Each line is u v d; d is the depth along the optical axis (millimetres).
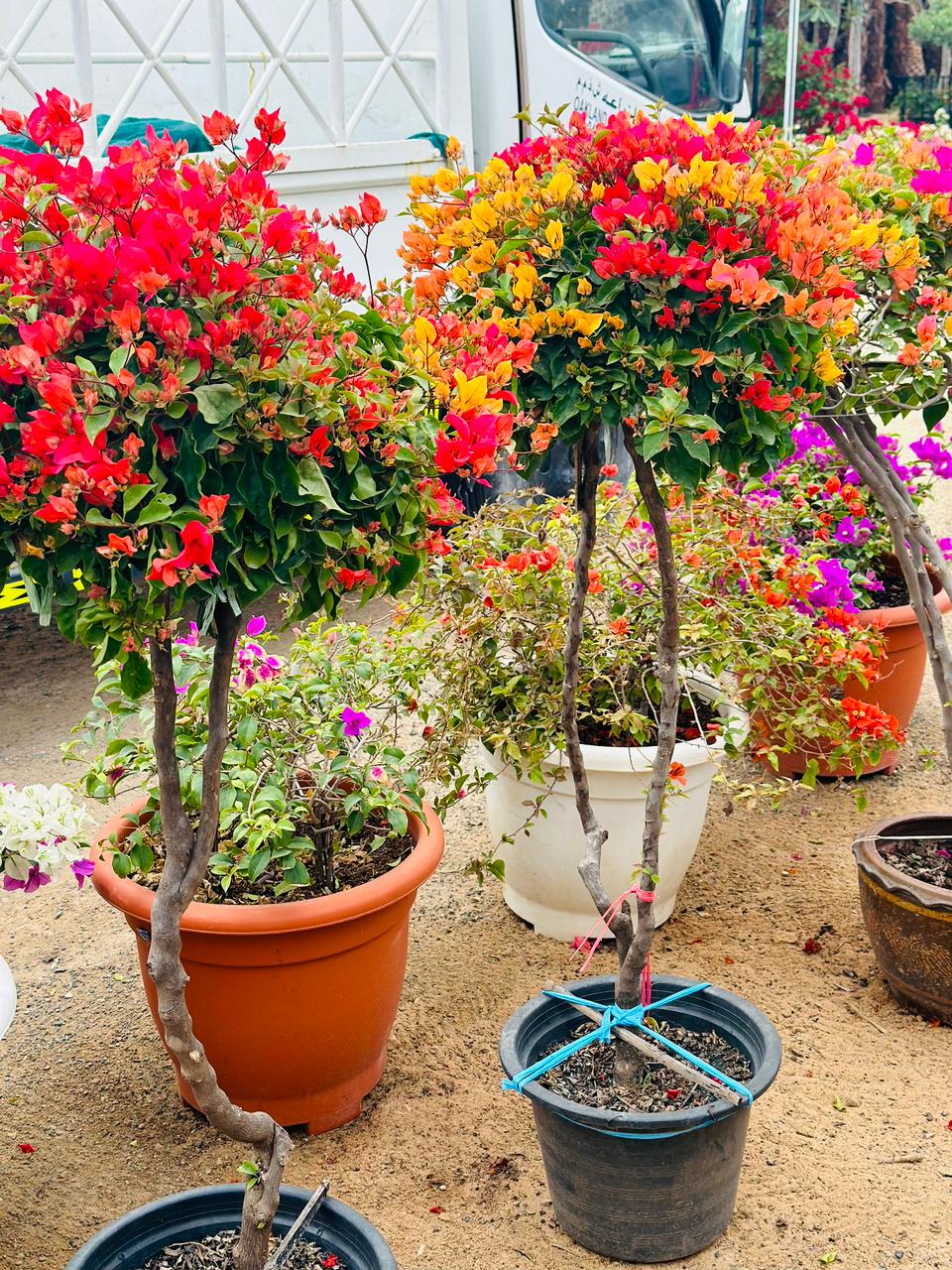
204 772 1548
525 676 2916
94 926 3240
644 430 1797
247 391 1273
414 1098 2545
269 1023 2279
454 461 1429
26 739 4328
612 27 5531
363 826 2682
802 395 1846
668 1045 2135
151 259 1244
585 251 1862
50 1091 2576
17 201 1346
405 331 1621
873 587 3934
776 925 3166
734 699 3084
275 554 1326
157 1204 1831
